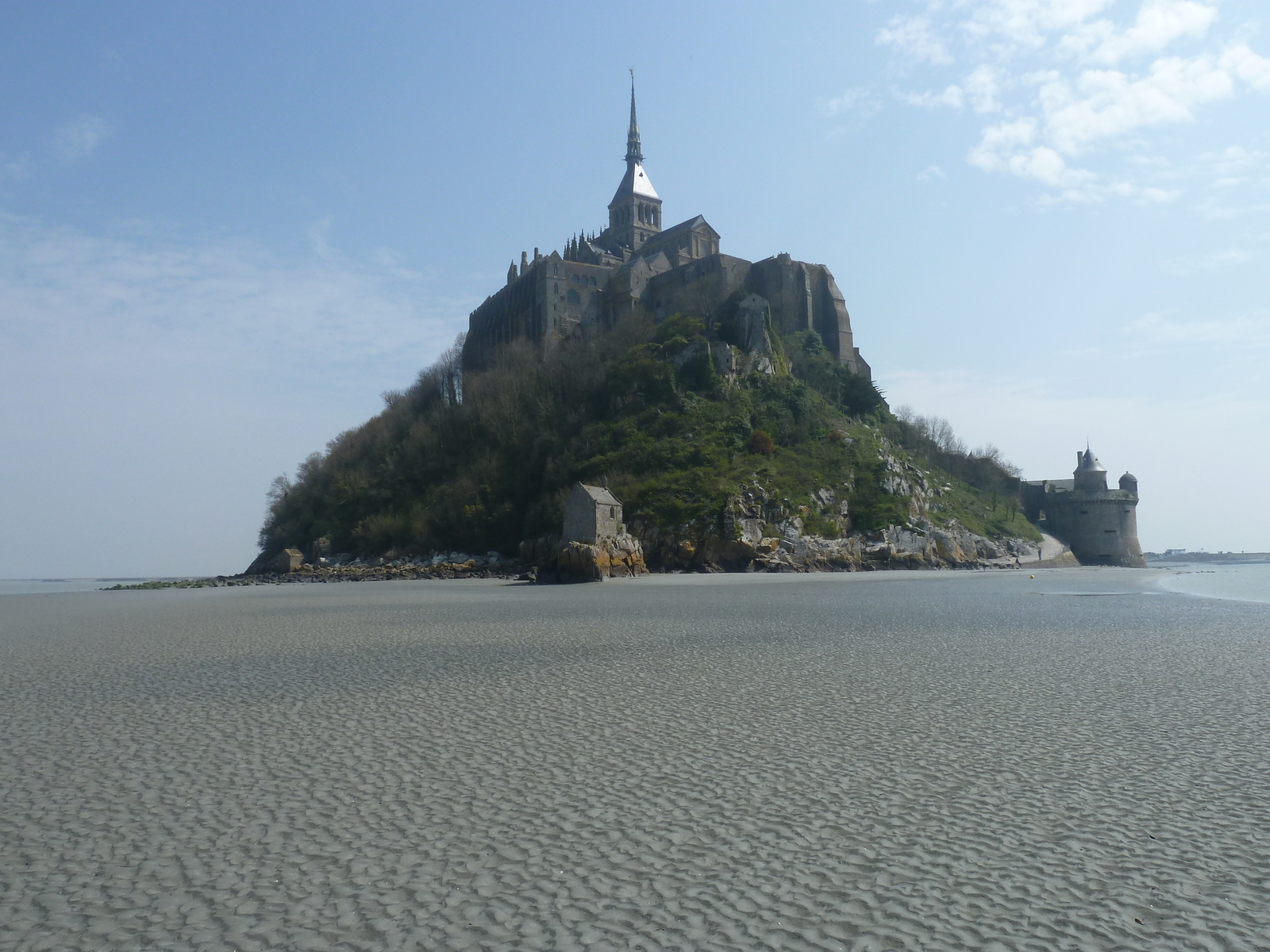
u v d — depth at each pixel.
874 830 8.61
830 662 20.11
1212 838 8.34
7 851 8.12
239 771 10.84
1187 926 6.51
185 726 13.47
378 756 11.52
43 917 6.72
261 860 7.89
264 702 15.41
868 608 38.19
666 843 8.27
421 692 16.30
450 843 8.29
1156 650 22.25
